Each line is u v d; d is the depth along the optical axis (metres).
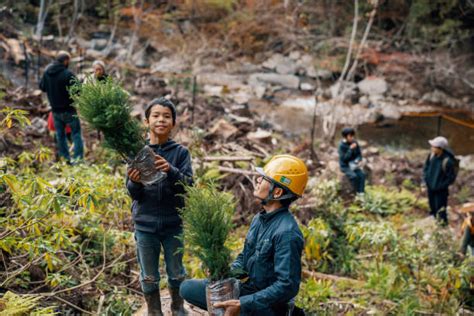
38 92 11.40
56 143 8.12
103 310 4.57
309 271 6.87
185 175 3.78
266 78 20.80
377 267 6.75
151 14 21.62
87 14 21.62
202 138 10.17
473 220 7.00
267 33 23.52
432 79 21.09
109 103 3.50
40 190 3.71
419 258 6.66
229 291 3.18
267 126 15.03
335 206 7.75
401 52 21.92
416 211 10.23
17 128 8.45
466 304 6.48
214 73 20.78
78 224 5.17
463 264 6.48
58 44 17.47
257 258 3.31
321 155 12.55
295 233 3.23
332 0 21.66
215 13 22.92
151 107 3.79
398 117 19.00
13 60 14.05
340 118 17.80
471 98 20.88
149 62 20.23
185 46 21.05
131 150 3.57
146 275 3.96
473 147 16.80
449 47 22.11
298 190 3.33
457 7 21.17
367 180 11.93
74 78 3.70
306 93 20.23
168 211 3.83
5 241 3.88
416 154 15.05
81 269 5.00
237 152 10.03
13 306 3.63
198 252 3.20
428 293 6.59
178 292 4.11
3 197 4.73
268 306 3.16
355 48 21.06
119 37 21.39
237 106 15.86
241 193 8.20
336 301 6.03
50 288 4.75
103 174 5.51
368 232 6.77
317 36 21.66
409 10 21.41
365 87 20.69
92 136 9.17
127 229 5.99
